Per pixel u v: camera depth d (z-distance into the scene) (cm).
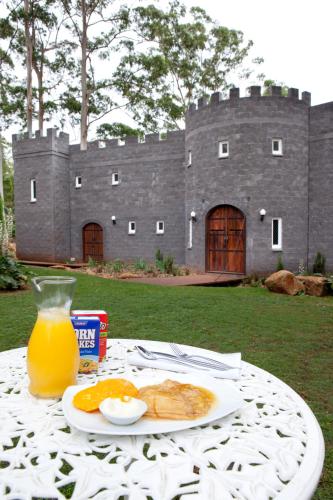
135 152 1784
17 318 609
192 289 994
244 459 106
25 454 108
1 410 134
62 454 107
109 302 762
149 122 2542
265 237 1349
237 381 170
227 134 1380
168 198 1711
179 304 762
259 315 693
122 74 2184
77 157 1931
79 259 1938
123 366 183
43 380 138
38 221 1888
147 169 1758
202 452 109
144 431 109
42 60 2230
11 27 2014
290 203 1371
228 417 131
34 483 96
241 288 1128
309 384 390
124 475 98
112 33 2131
